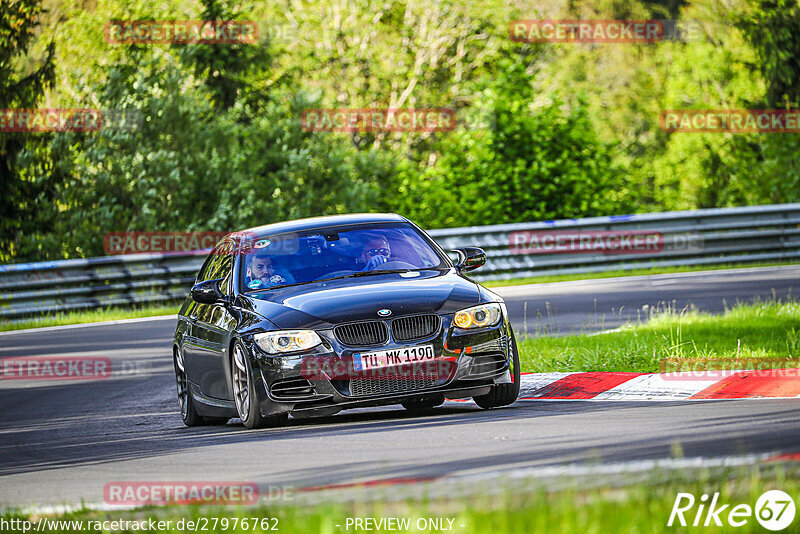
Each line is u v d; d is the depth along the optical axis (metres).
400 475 17.97
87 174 92.25
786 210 69.19
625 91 157.75
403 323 24.80
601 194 85.62
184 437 26.33
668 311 44.34
